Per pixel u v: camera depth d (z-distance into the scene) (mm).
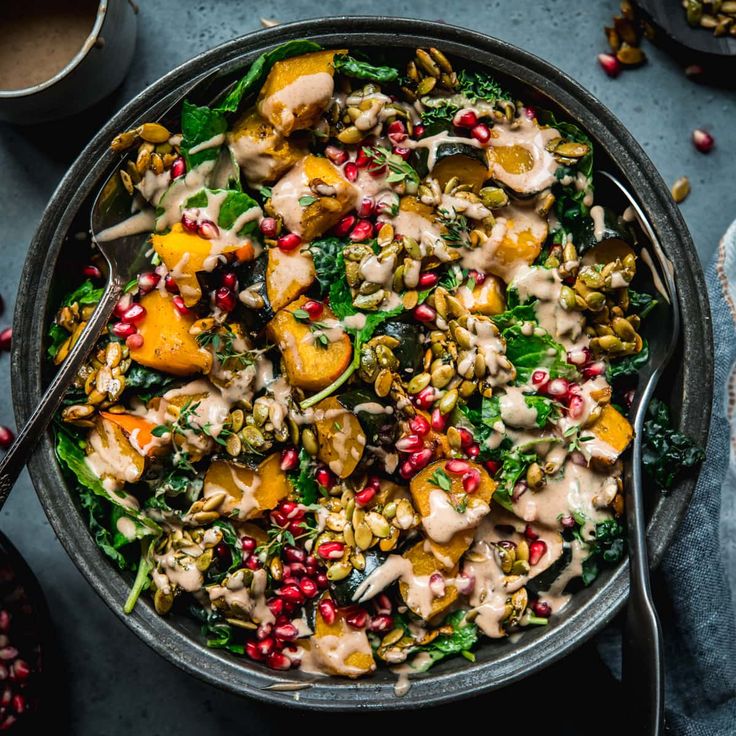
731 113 756
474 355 668
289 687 658
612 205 685
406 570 667
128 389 671
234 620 667
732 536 717
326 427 662
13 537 739
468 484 661
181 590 664
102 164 658
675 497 666
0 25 722
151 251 676
